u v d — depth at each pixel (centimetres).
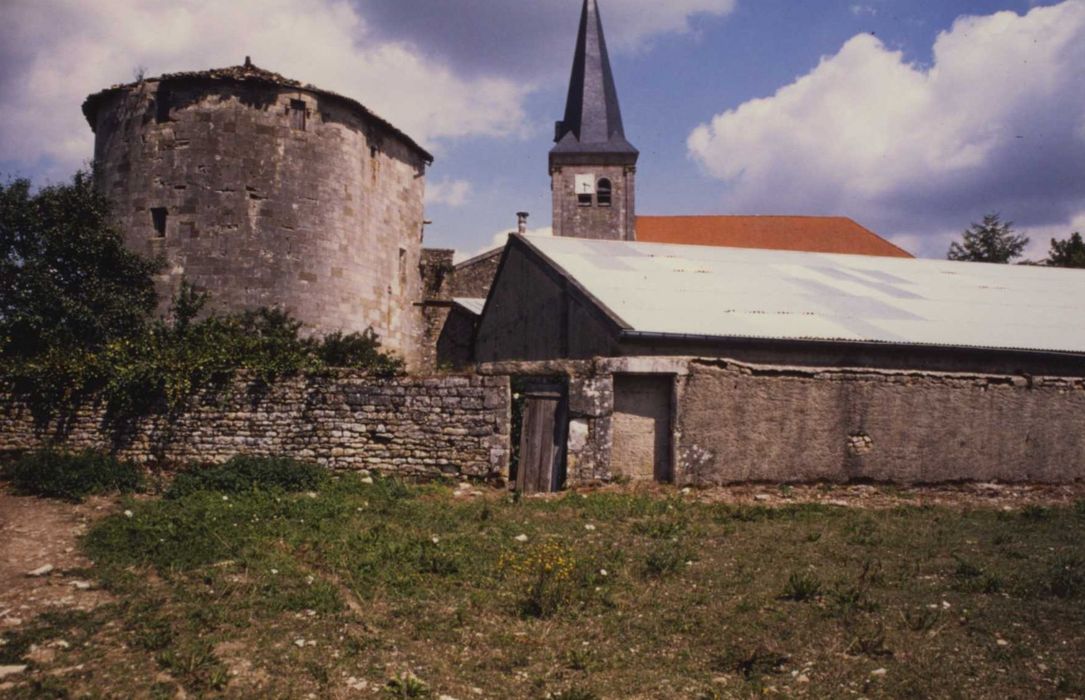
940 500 1298
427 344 3247
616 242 2047
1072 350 1535
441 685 572
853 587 784
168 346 1449
